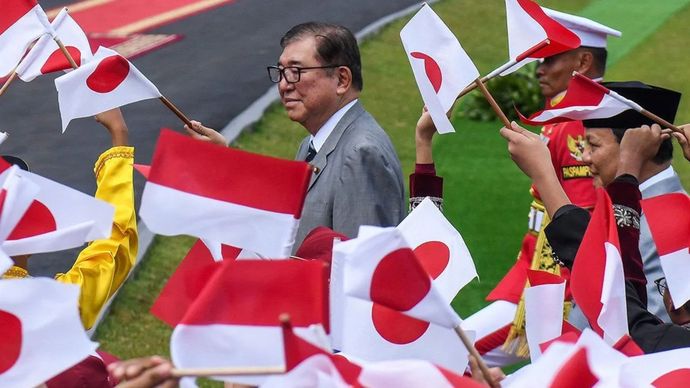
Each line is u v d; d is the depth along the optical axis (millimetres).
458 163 28156
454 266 8883
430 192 11406
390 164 11609
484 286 21078
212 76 35312
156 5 44656
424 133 11445
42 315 6551
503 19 41281
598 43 14422
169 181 7738
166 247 21750
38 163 28094
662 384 6727
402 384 6168
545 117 9750
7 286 6500
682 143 9641
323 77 11711
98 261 9812
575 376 6285
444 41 9891
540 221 13820
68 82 9891
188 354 6672
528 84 31547
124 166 10266
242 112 31531
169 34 40781
